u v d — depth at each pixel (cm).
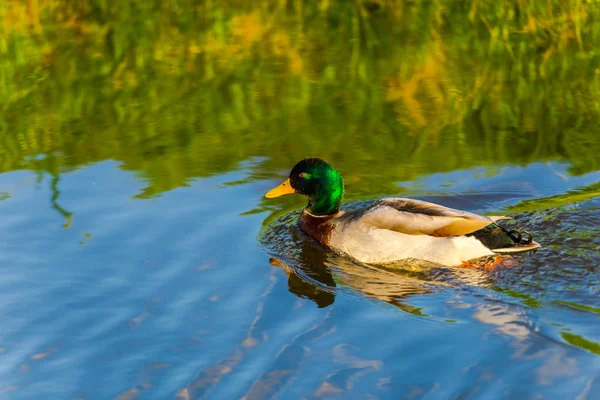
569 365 796
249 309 940
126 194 1264
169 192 1271
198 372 818
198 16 2250
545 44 1939
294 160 1396
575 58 1855
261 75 1847
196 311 936
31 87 1803
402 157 1397
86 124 1594
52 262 1055
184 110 1658
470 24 2080
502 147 1423
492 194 1245
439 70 1833
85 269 1038
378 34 2073
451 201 1227
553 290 963
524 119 1548
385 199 1151
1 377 826
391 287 1003
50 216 1188
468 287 992
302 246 1130
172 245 1102
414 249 1073
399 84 1762
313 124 1563
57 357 855
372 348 849
